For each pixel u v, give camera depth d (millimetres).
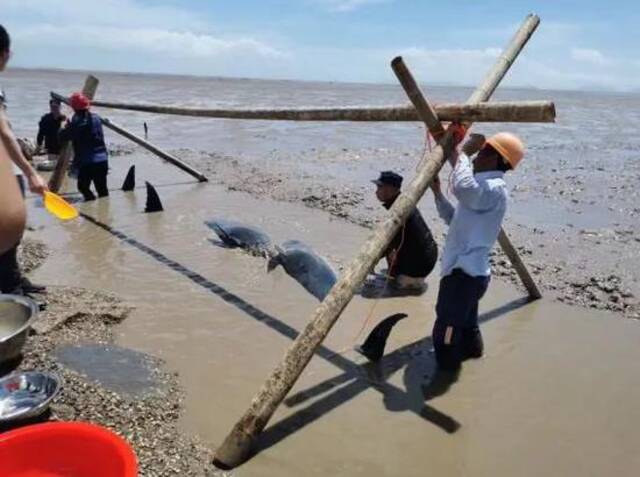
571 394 4609
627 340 5488
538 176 13891
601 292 6582
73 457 3172
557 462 3838
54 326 5219
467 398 4535
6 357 4387
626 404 4484
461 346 5109
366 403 4438
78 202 10305
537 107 4078
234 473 3625
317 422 4180
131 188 11203
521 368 4980
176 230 8680
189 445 3844
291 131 23219
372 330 5141
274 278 6832
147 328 5492
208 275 6875
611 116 40500
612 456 3904
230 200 10594
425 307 6176
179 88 63156
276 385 3771
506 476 3701
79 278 6684
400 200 4324
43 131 13250
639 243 8422
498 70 5301
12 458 3105
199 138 19844
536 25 5535
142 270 6996
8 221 1532
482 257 4617
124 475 2820
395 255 6488
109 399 4227
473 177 4422
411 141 20938
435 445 3975
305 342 3852
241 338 5363
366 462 3781
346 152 17422
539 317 5957
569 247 8203
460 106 4457
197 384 4586
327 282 6090
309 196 10875
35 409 3611
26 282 5887
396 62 4418
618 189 12430
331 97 54594
